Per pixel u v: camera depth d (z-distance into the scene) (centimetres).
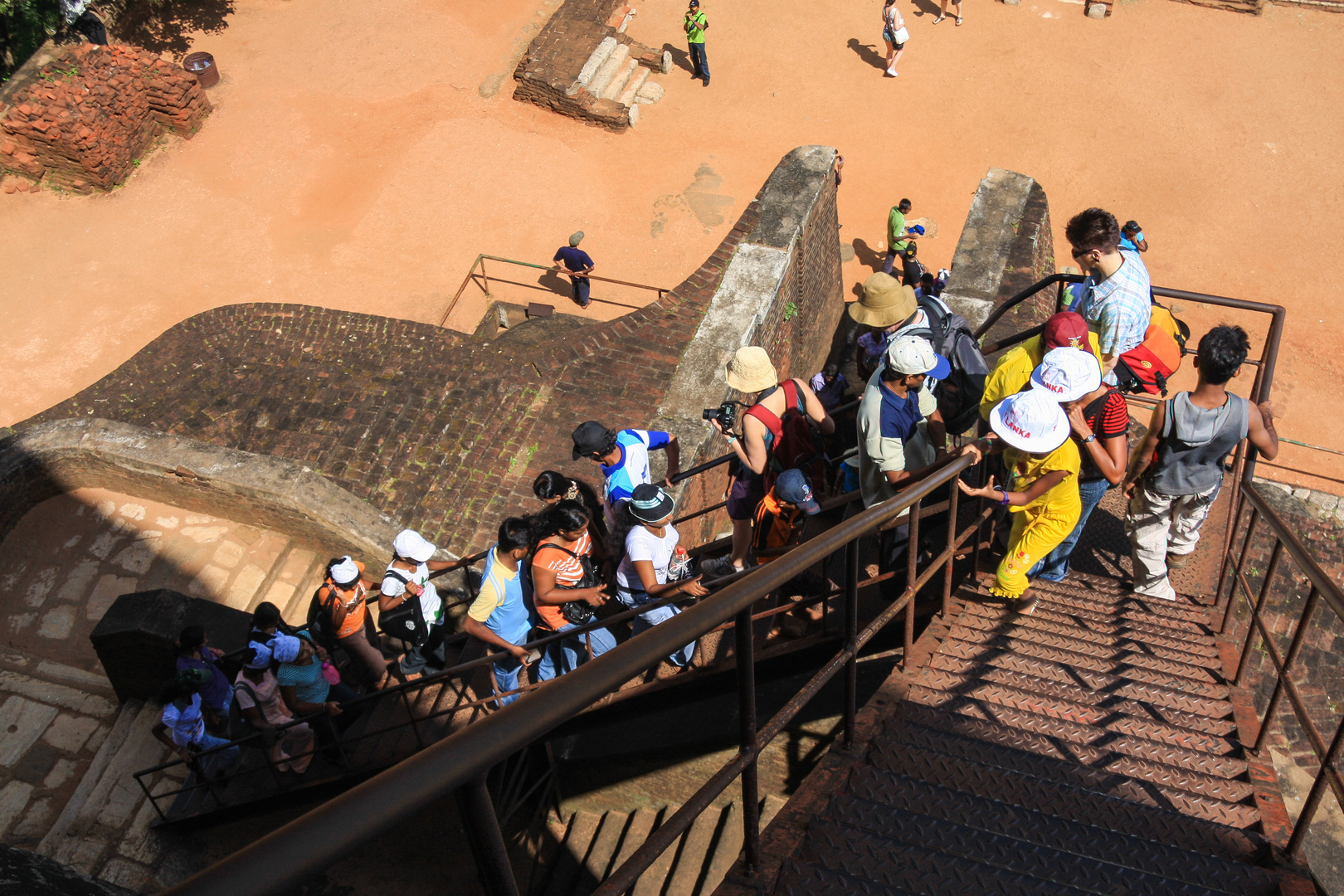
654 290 1723
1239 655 478
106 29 2064
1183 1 2217
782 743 816
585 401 1084
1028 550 474
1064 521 462
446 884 848
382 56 2131
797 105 2058
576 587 603
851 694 354
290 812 789
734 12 2273
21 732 888
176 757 861
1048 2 2239
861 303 638
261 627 700
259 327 1366
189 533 1025
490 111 2028
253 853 94
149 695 901
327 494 981
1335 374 1600
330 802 104
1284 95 2020
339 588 708
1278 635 969
